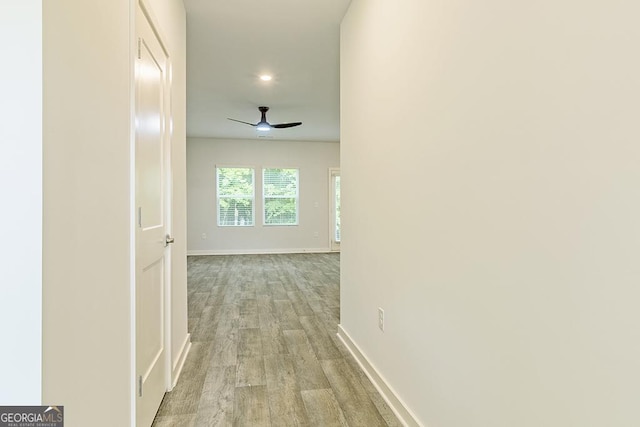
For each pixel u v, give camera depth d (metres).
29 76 0.79
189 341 2.73
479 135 1.17
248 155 8.32
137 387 1.44
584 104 0.81
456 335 1.31
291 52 3.57
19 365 0.79
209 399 1.96
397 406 1.81
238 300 4.12
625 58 0.72
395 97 1.86
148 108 1.65
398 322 1.82
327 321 3.36
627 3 0.71
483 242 1.16
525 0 0.97
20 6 0.79
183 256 2.56
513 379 1.03
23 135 0.79
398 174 1.83
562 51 0.86
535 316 0.95
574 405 0.84
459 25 1.28
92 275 1.05
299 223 8.59
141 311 1.52
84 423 1.00
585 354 0.81
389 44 1.93
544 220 0.92
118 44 1.26
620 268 0.73
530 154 0.96
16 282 0.79
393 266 1.89
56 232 0.86
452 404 1.34
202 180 8.13
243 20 2.93
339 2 2.65
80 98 0.97
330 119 6.34
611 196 0.75
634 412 0.71
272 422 1.76
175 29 2.32
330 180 8.73
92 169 1.05
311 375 2.26
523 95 0.98
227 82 4.47
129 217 1.38
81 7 0.98
